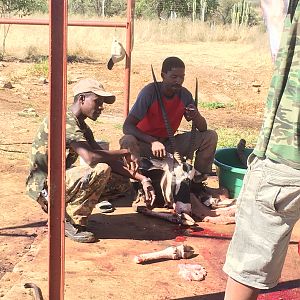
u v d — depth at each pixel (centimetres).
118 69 1614
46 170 432
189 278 377
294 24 242
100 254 410
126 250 419
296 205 246
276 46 256
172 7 3484
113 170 468
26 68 1516
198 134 515
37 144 427
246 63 1884
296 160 240
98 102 428
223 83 1495
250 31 2739
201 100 1316
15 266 388
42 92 1227
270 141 246
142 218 485
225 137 893
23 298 342
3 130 831
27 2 1969
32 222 473
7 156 679
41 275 376
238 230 258
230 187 524
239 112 1181
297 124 240
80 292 354
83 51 1922
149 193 469
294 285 377
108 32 2336
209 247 432
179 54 2108
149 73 1571
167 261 404
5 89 1226
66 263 393
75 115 430
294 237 457
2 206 508
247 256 255
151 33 2692
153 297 353
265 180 247
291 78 242
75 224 429
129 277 377
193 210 492
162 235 452
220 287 370
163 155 482
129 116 500
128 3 554
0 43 2003
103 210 495
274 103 247
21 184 573
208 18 3522
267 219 250
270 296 362
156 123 502
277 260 255
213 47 2441
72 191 421
